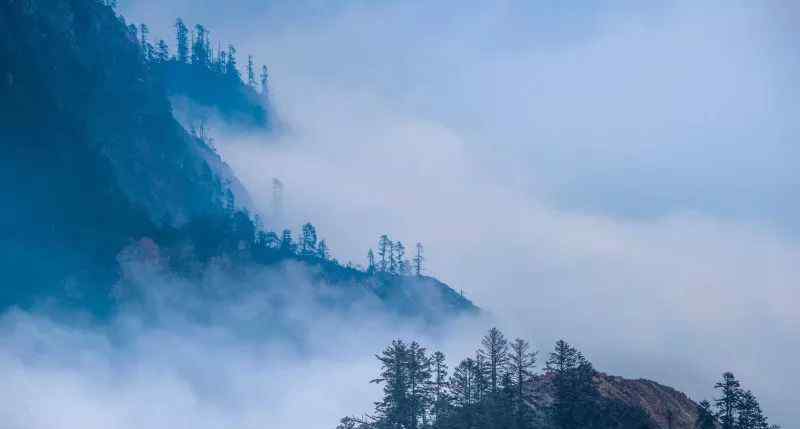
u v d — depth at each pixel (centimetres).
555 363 6266
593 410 6050
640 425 6162
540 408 6138
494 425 5866
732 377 5903
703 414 5900
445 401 6244
